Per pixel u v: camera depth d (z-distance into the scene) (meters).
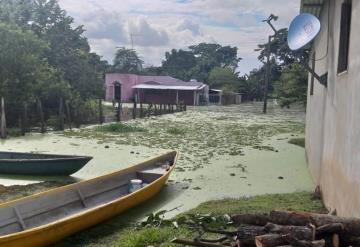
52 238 6.29
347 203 5.83
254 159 13.96
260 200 8.80
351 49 6.03
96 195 8.59
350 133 5.82
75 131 20.92
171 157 11.56
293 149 16.31
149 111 34.81
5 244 5.48
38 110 22.14
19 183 10.48
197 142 17.88
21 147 15.78
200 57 84.88
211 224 6.53
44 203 7.27
